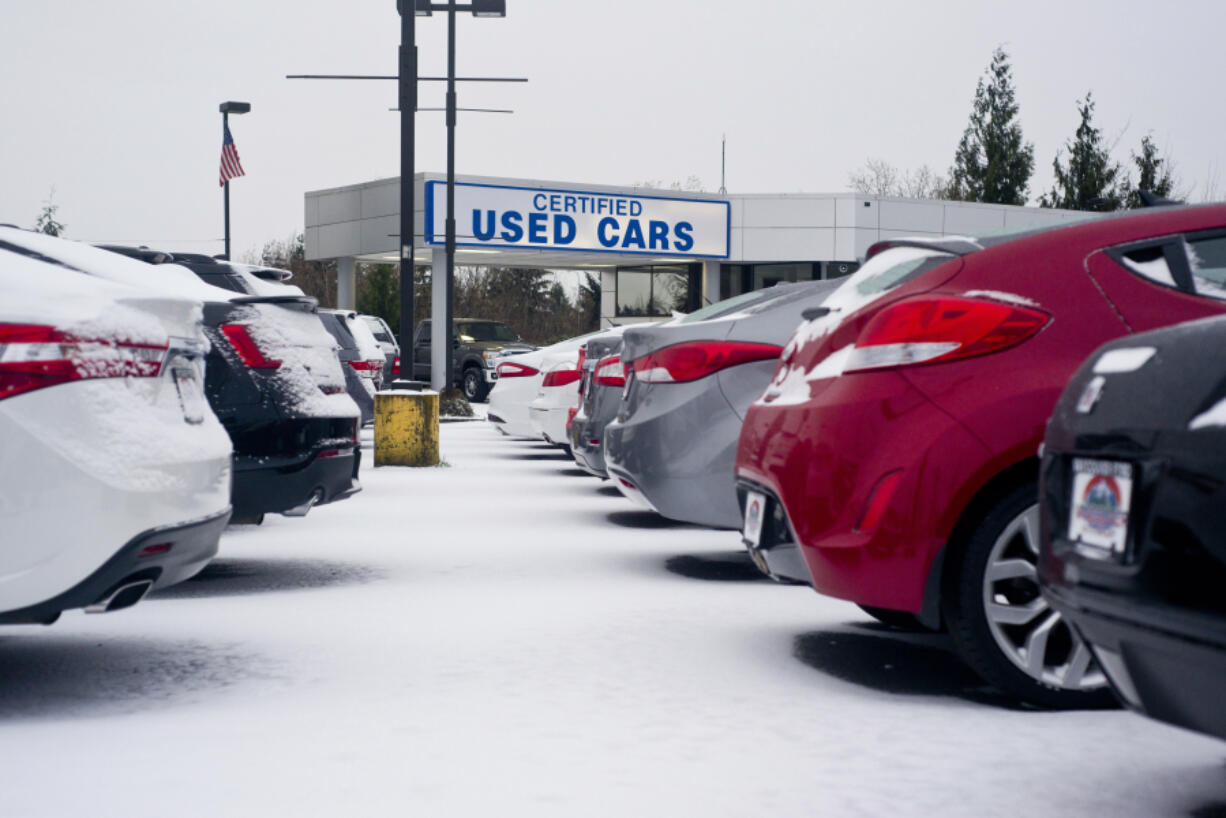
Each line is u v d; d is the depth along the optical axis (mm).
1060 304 4262
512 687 4547
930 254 4551
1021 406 4137
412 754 3744
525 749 3793
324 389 7012
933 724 4051
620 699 4371
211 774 3561
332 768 3613
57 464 4020
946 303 4242
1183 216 4410
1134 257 4344
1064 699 4223
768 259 41562
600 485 12289
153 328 4484
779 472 4520
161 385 4531
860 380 4312
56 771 3588
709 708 4258
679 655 5062
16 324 4039
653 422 6551
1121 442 2955
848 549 4250
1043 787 3424
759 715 4168
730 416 6477
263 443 6637
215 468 4758
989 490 4227
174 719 4137
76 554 4031
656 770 3586
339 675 4734
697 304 43469
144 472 4191
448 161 27875
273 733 3967
